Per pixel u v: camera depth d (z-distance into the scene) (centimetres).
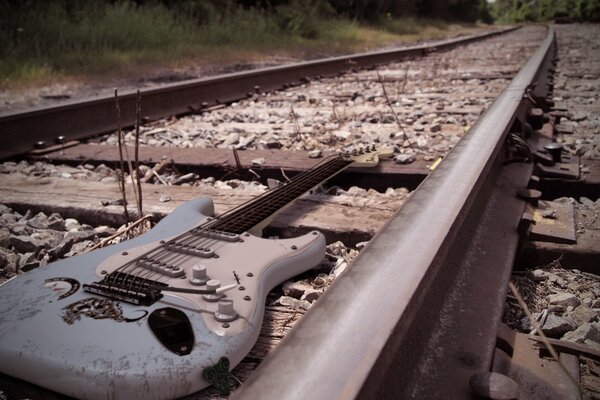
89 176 361
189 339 144
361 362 98
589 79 839
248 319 154
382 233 152
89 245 253
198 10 1531
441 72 951
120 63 1007
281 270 192
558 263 223
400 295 119
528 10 7462
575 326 181
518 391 119
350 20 2661
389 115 529
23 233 263
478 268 179
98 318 150
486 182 238
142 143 459
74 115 471
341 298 118
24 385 145
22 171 369
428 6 3966
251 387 95
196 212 234
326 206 277
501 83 777
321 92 742
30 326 147
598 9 5144
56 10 1147
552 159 331
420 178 321
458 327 146
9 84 792
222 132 491
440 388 125
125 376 132
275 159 367
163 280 167
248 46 1437
